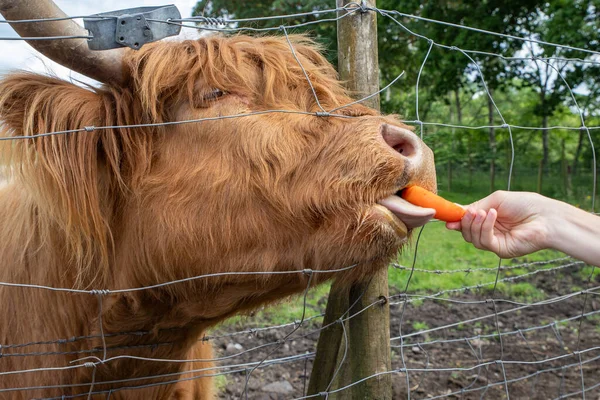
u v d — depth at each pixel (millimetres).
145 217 2123
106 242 2201
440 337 5609
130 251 2170
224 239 2062
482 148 23625
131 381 2371
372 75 2355
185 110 2123
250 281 2104
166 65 2123
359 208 1957
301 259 2053
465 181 21922
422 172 2008
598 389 4523
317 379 2631
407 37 18125
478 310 6379
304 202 2008
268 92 2143
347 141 2010
